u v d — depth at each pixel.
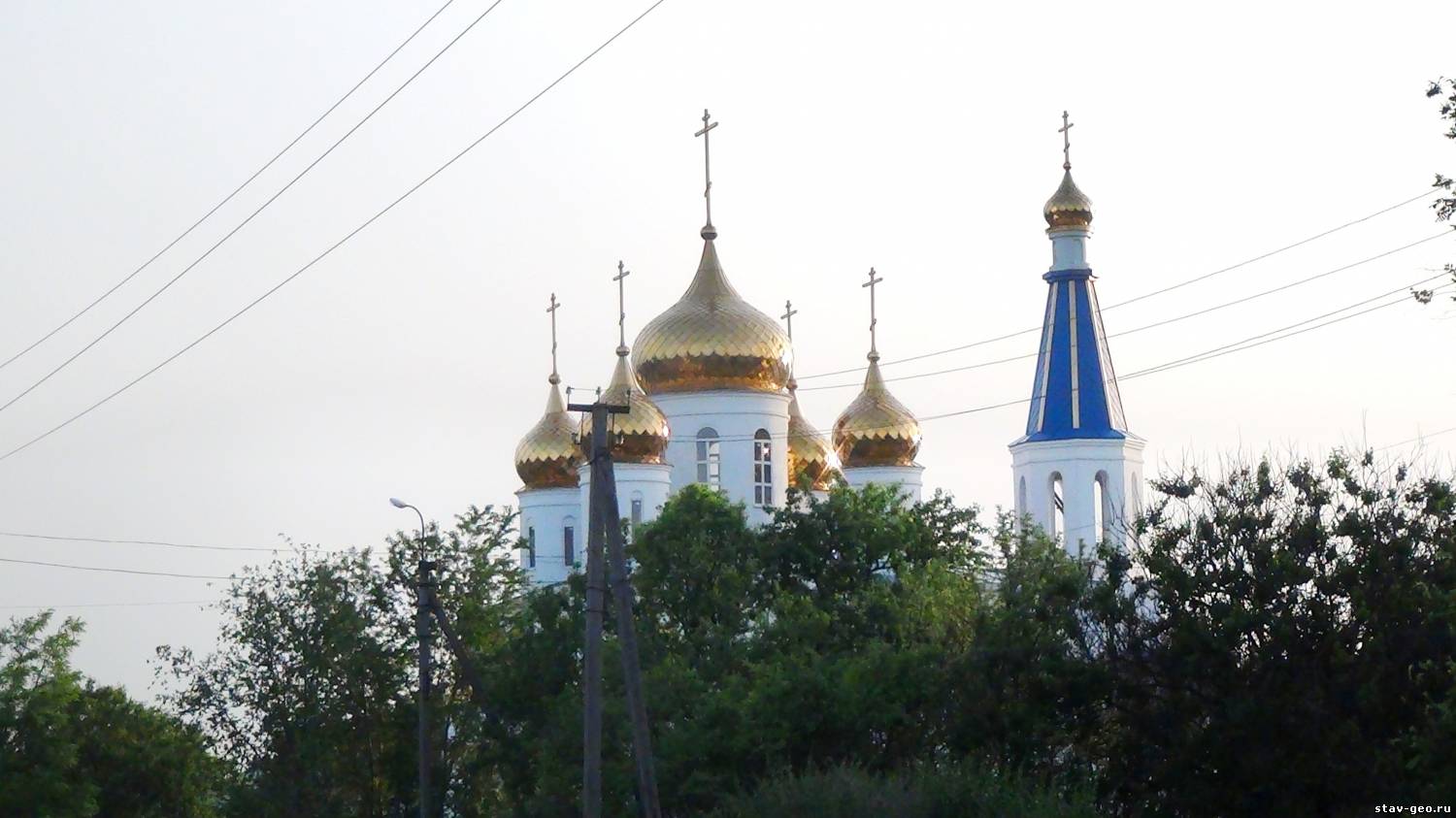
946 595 46.50
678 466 63.84
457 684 54.25
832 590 49.66
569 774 41.75
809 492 52.50
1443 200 26.75
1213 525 37.62
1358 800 35.06
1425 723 32.97
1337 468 37.44
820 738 40.00
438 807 52.88
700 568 47.72
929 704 40.28
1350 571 36.00
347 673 53.88
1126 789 37.53
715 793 38.75
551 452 71.50
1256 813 36.19
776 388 64.50
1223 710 36.59
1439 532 36.00
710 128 65.75
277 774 54.78
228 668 55.81
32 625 60.69
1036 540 49.41
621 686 43.00
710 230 65.56
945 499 54.22
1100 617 38.81
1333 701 35.62
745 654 44.72
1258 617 36.16
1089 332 64.88
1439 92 26.69
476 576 55.22
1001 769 37.66
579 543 70.62
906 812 34.28
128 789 66.81
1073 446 63.72
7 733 59.94
